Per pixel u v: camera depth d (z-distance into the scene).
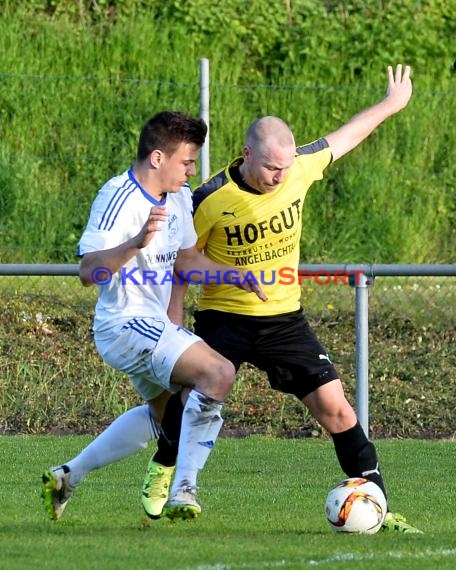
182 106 45.44
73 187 42.94
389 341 34.56
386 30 51.16
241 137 45.53
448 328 35.09
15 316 34.50
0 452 26.80
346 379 32.69
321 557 15.23
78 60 49.12
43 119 45.09
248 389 32.03
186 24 51.12
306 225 43.16
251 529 18.31
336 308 35.16
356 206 43.69
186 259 18.84
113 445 18.62
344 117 47.22
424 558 15.27
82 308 34.91
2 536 16.78
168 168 17.55
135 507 20.59
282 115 46.81
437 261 44.03
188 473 17.19
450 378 32.81
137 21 50.88
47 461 25.67
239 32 51.22
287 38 51.22
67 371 32.47
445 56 50.88
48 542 16.19
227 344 19.31
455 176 45.78
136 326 17.53
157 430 18.69
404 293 35.47
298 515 19.94
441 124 46.91
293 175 19.67
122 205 17.31
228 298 19.39
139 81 42.59
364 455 18.95
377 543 16.50
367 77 49.88
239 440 29.09
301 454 27.19
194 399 17.28
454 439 29.98
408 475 24.66
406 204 44.56
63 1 52.28
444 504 21.45
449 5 52.81
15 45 48.78
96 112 45.16
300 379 19.27
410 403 31.62
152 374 17.62
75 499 21.28
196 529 18.17
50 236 40.88
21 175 41.88
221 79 49.16
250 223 19.25
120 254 16.55
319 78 50.16
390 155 45.53
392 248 43.41
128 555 15.16
